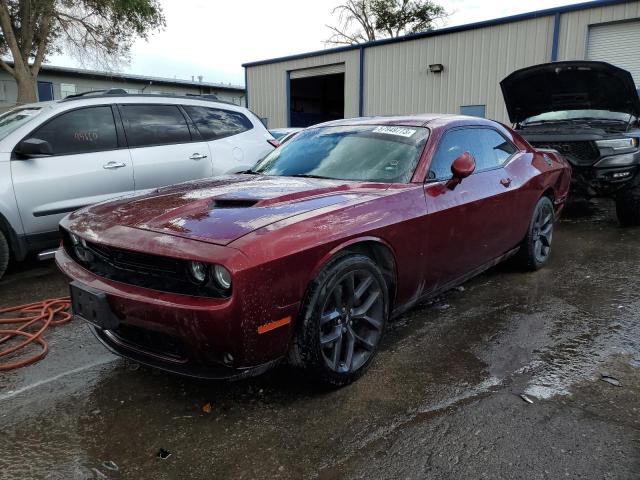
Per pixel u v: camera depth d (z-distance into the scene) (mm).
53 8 21734
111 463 2141
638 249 5582
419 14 33344
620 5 11516
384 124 3805
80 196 4828
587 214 7688
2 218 4391
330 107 26047
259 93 20812
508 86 7504
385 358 3041
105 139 5086
